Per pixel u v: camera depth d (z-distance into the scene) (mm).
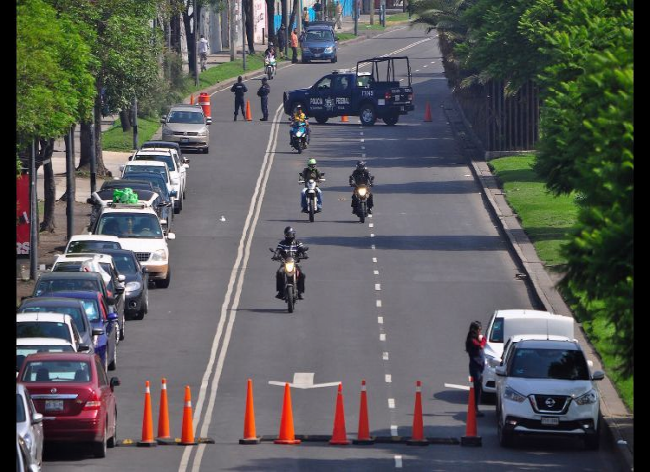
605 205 65500
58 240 146375
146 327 114312
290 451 79438
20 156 133250
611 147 64688
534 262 135375
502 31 166625
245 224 159125
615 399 90062
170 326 114688
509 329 95562
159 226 132250
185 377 98688
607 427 83250
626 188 63656
